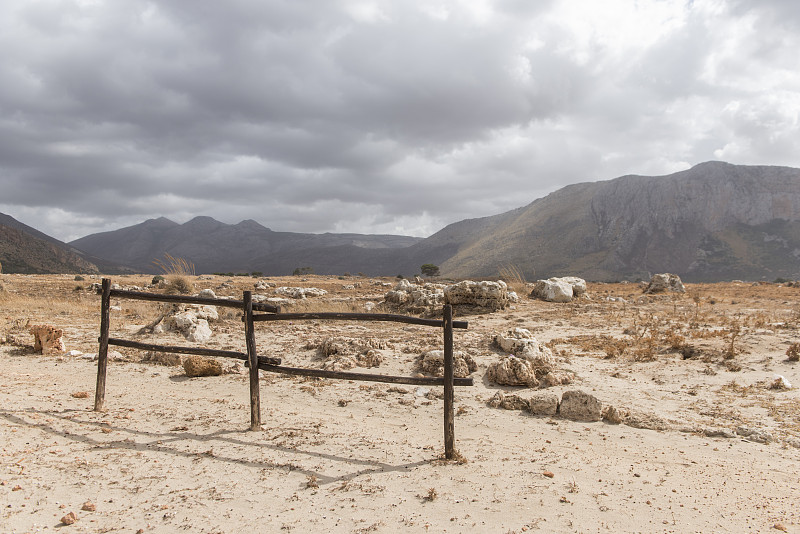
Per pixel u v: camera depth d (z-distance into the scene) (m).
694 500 4.96
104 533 3.98
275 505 4.58
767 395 8.98
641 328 16.19
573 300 25.95
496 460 5.88
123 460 5.40
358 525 4.26
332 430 6.79
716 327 15.98
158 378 9.78
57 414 6.80
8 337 12.75
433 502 4.72
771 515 4.66
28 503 4.34
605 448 6.53
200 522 4.22
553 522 4.41
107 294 7.13
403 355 11.68
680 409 8.31
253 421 6.62
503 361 9.79
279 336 14.70
